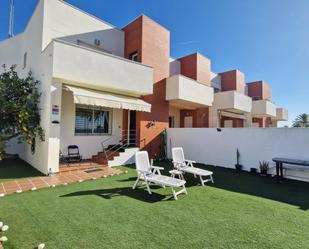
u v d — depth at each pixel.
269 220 5.46
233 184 9.55
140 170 8.35
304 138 10.57
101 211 5.96
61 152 13.59
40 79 12.40
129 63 13.91
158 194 7.75
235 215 5.79
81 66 11.38
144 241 4.32
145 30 16.62
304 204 6.77
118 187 8.59
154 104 17.20
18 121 11.02
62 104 13.78
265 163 11.88
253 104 30.83
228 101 22.98
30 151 13.52
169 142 17.80
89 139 15.13
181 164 10.57
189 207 6.41
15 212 5.76
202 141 15.39
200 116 24.00
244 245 4.20
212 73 29.42
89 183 9.14
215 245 4.19
